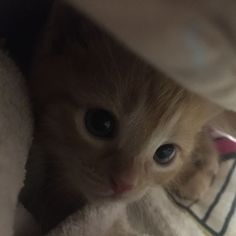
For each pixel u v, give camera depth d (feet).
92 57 0.38
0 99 0.32
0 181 0.29
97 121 0.38
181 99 0.40
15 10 0.39
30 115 0.35
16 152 0.31
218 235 0.45
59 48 0.39
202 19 0.21
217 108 0.43
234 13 0.21
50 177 0.43
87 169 0.39
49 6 0.40
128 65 0.38
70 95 0.39
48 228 0.40
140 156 0.39
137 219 0.43
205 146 0.50
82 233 0.37
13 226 0.31
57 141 0.40
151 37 0.22
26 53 0.41
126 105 0.38
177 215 0.45
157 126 0.39
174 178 0.46
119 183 0.38
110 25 0.22
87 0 0.22
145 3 0.21
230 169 0.50
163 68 0.25
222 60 0.23
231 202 0.48
